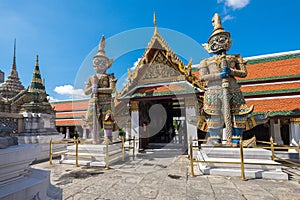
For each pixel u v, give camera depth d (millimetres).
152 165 8438
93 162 8492
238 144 7352
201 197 4762
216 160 7027
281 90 10148
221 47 8047
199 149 8578
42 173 2904
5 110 14992
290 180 6098
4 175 2348
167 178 6426
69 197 4848
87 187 5590
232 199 4617
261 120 7617
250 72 12125
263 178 6285
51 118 12922
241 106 7613
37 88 13203
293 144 9531
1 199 2072
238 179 6215
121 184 5852
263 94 10469
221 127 7785
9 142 2662
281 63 11625
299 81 10484
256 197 4715
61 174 7109
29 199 2453
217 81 7898
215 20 8570
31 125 11625
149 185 5723
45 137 11359
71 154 8812
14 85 20031
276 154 9633
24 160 2619
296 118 9484
